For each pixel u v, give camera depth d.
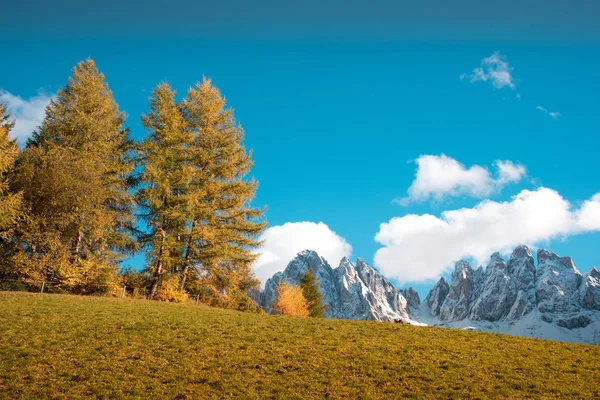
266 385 15.21
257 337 20.89
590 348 21.80
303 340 20.73
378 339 21.64
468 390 15.19
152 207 35.75
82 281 33.00
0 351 16.73
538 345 21.80
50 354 16.92
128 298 31.64
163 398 13.99
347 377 16.11
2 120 34.69
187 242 36.16
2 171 31.00
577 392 15.30
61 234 33.91
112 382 14.91
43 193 32.44
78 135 35.94
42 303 24.72
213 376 15.76
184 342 19.44
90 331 20.11
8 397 13.50
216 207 36.12
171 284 34.75
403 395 14.77
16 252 33.03
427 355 18.97
